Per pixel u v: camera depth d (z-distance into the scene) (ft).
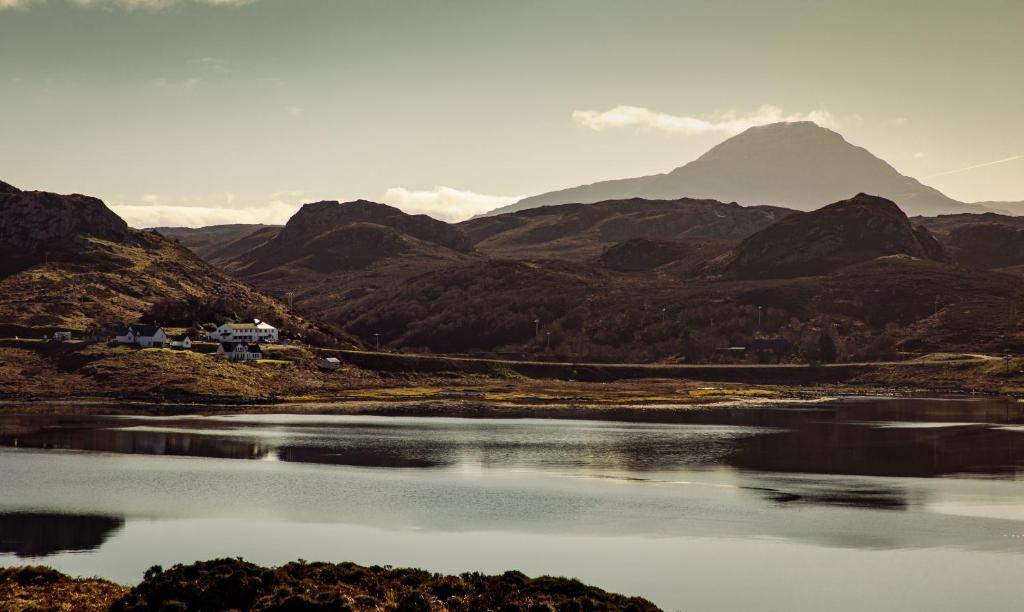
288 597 249.75
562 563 333.83
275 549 345.72
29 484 457.27
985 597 303.68
